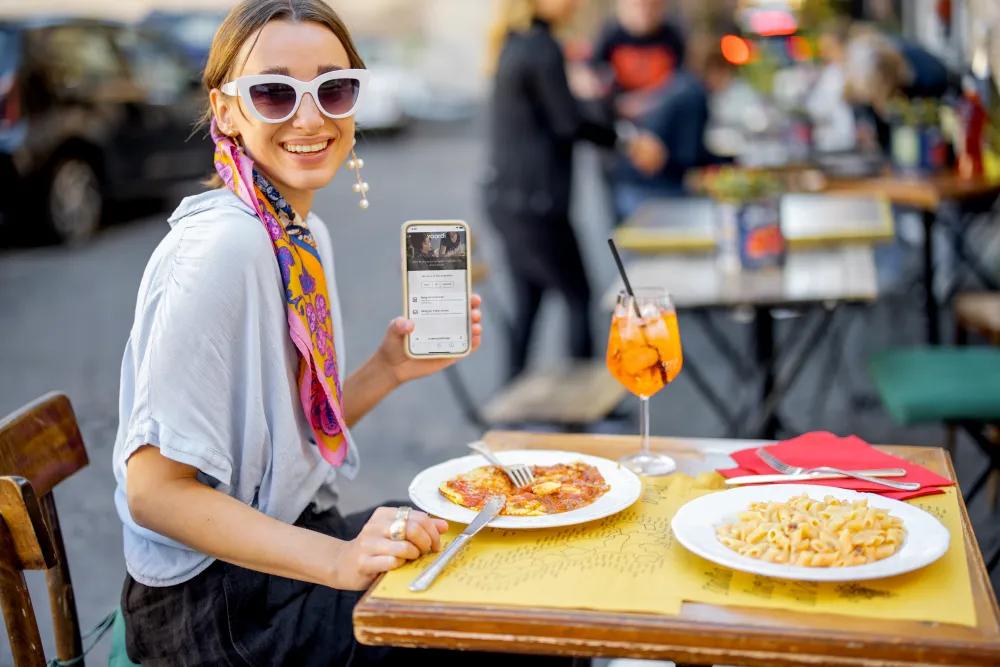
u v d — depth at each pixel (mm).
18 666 1685
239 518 1685
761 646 1319
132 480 1717
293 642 1842
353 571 1571
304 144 1885
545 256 4910
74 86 9062
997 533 3490
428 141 16953
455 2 22422
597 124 4809
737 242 3422
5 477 1636
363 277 7789
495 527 1654
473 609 1404
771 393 3836
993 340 3686
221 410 1743
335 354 2139
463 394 3939
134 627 1889
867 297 3074
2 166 8539
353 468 2090
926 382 3236
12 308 7184
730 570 1497
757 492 1701
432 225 1914
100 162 9320
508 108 4789
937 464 1894
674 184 6016
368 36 21203
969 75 4793
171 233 1824
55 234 8930
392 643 1426
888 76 5504
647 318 1933
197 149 10375
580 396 3707
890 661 1289
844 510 1558
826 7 6004
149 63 9953
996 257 6176
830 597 1407
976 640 1285
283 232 1868
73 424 2074
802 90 6051
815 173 5020
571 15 4828
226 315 1740
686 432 4660
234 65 1887
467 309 1925
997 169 4805
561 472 1835
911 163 5047
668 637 1344
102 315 6945
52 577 2055
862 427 4633
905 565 1426
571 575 1497
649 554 1562
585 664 1935
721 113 7020
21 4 15680
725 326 6305
